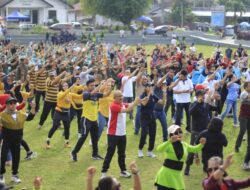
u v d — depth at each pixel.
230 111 22.81
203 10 122.50
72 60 29.48
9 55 34.12
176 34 79.38
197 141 12.38
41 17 91.88
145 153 16.66
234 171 14.92
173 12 105.50
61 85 18.59
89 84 15.30
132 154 16.53
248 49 64.12
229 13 114.75
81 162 15.58
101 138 18.59
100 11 85.94
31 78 22.88
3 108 13.76
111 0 84.75
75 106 18.30
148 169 14.94
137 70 21.83
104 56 31.14
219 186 8.64
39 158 15.94
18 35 71.94
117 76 25.81
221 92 20.31
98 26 86.38
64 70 22.77
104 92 16.55
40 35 72.44
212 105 15.91
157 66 26.31
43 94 23.08
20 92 16.81
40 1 91.06
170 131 10.88
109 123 13.73
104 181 7.46
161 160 15.90
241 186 8.95
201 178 14.23
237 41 70.88
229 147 17.61
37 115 22.75
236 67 25.28
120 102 13.66
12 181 13.59
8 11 89.88
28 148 15.68
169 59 30.41
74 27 84.06
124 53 33.91
